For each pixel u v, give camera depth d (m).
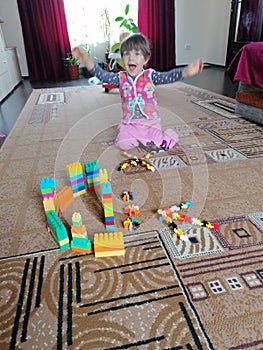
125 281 0.72
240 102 1.99
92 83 3.66
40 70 4.19
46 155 1.50
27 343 0.59
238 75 1.84
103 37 4.27
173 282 0.72
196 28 4.75
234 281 0.72
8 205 1.06
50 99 2.82
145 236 0.88
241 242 0.84
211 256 0.79
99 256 0.80
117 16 4.18
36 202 1.07
